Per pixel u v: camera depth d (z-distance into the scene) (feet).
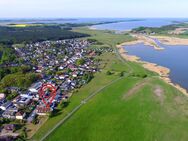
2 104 391.24
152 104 384.27
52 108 374.63
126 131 309.42
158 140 290.35
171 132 306.35
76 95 435.53
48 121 338.54
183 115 350.64
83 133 306.35
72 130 312.91
